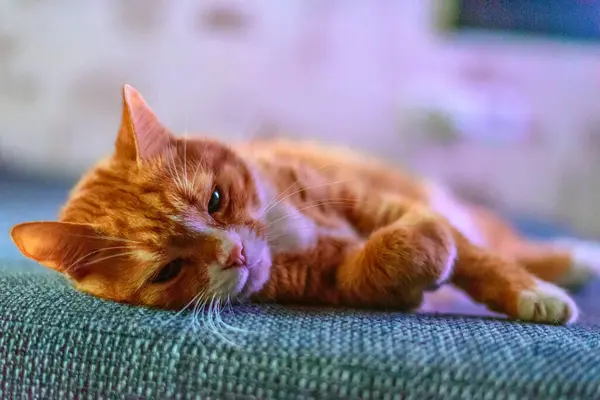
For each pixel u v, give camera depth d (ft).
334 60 2.76
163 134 1.36
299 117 2.80
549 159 2.72
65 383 1.03
